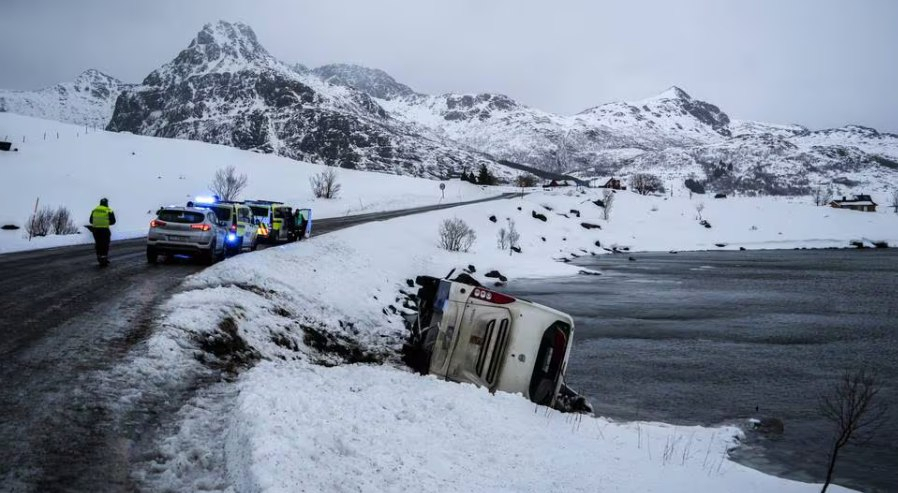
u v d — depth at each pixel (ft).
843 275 160.86
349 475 19.03
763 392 52.31
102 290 45.27
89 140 279.28
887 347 72.38
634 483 24.71
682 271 168.14
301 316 52.75
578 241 237.25
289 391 26.81
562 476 23.90
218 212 75.10
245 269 58.03
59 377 25.07
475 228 191.93
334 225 152.35
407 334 63.00
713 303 107.45
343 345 51.06
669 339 75.87
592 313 94.68
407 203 254.47
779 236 293.43
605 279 142.00
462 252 151.64
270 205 104.99
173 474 18.72
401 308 73.77
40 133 274.77
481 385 36.17
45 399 22.61
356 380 33.55
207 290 46.37
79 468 18.25
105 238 59.11
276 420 21.95
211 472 19.39
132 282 49.47
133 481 18.08
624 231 274.57
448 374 36.68
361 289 73.15
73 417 21.49
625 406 47.47
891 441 39.50
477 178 473.26
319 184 246.27
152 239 61.41
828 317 94.32
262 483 16.63
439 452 23.54
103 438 20.48
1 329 32.09
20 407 21.68
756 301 111.55
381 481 19.33
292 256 74.69
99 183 208.54
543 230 233.76
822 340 76.43
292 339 44.65
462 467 22.50
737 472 29.84
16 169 209.26
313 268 72.38
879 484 32.12
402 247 125.49
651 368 60.54
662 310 98.89
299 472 18.01
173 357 29.94
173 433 22.04
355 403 27.53
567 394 42.19
